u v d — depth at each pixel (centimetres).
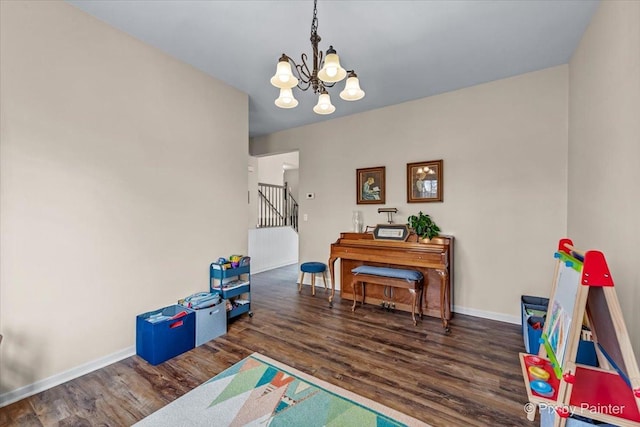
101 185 213
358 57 258
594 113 197
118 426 155
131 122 230
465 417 162
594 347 163
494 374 204
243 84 316
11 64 172
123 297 227
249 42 237
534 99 286
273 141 500
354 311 336
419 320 307
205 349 242
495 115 305
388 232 344
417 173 352
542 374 137
